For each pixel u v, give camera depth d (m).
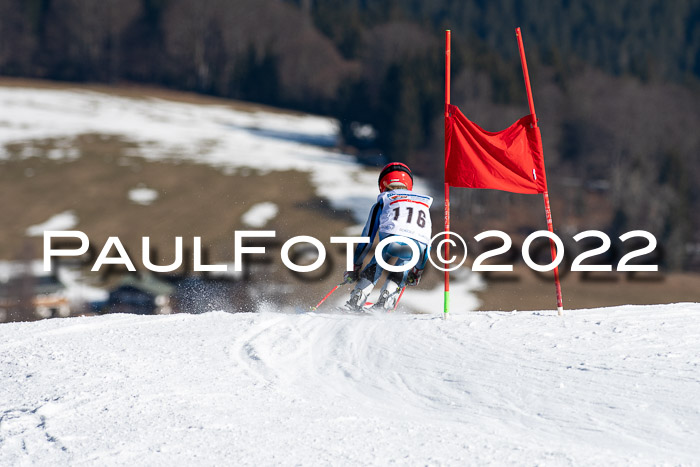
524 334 11.92
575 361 10.16
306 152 147.12
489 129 143.38
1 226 86.31
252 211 93.44
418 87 151.38
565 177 134.00
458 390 9.45
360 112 164.75
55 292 51.19
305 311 15.94
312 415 8.67
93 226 87.38
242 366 11.13
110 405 9.16
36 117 159.88
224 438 7.85
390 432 7.99
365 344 12.08
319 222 88.00
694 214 125.38
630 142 147.62
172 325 14.42
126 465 7.18
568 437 7.68
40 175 110.75
